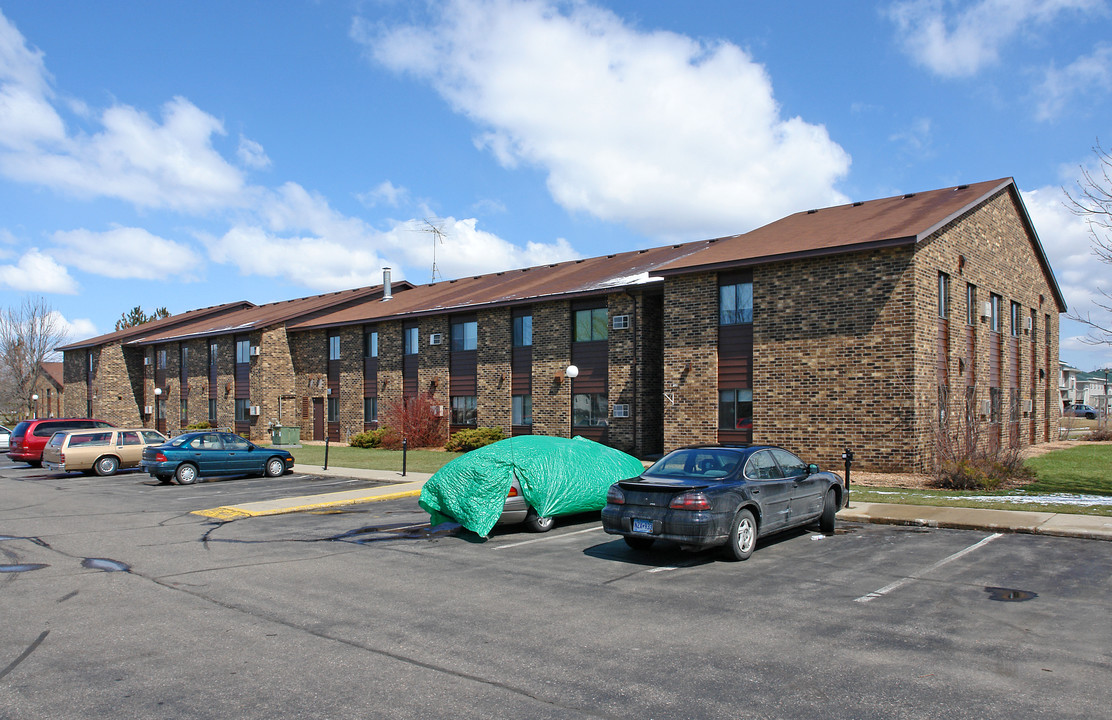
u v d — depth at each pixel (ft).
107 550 35.09
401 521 43.88
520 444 40.75
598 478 41.32
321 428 127.13
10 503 54.08
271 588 27.17
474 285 121.49
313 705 16.07
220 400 139.85
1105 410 128.36
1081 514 38.40
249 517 46.11
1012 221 86.84
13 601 25.38
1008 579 26.71
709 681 17.28
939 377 64.28
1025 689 16.48
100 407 165.78
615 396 84.48
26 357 204.33
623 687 16.97
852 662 18.42
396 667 18.49
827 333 63.82
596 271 99.71
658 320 85.35
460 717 15.37
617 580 27.99
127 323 261.44
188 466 67.92
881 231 63.77
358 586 27.40
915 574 27.84
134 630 21.85
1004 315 83.61
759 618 22.49
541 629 21.65
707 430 72.08
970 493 48.80
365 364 120.67
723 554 31.50
